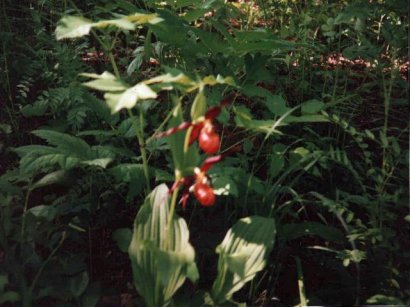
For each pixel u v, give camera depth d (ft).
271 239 2.43
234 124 4.02
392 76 3.08
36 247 3.11
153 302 2.47
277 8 4.70
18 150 2.81
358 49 3.59
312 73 4.32
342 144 3.90
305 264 3.13
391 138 2.78
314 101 2.94
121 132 3.26
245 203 2.87
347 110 4.12
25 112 3.71
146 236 2.48
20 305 2.66
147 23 3.09
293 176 3.66
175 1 3.61
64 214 3.16
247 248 2.45
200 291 2.72
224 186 2.70
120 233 2.73
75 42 4.77
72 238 3.01
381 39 4.48
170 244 2.42
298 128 4.02
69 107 3.89
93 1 4.56
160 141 3.19
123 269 3.12
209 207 3.27
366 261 3.00
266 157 3.73
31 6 5.03
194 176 2.26
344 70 4.54
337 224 3.42
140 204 3.48
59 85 4.34
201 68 3.80
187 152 2.22
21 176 3.08
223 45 3.29
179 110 2.22
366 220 3.40
